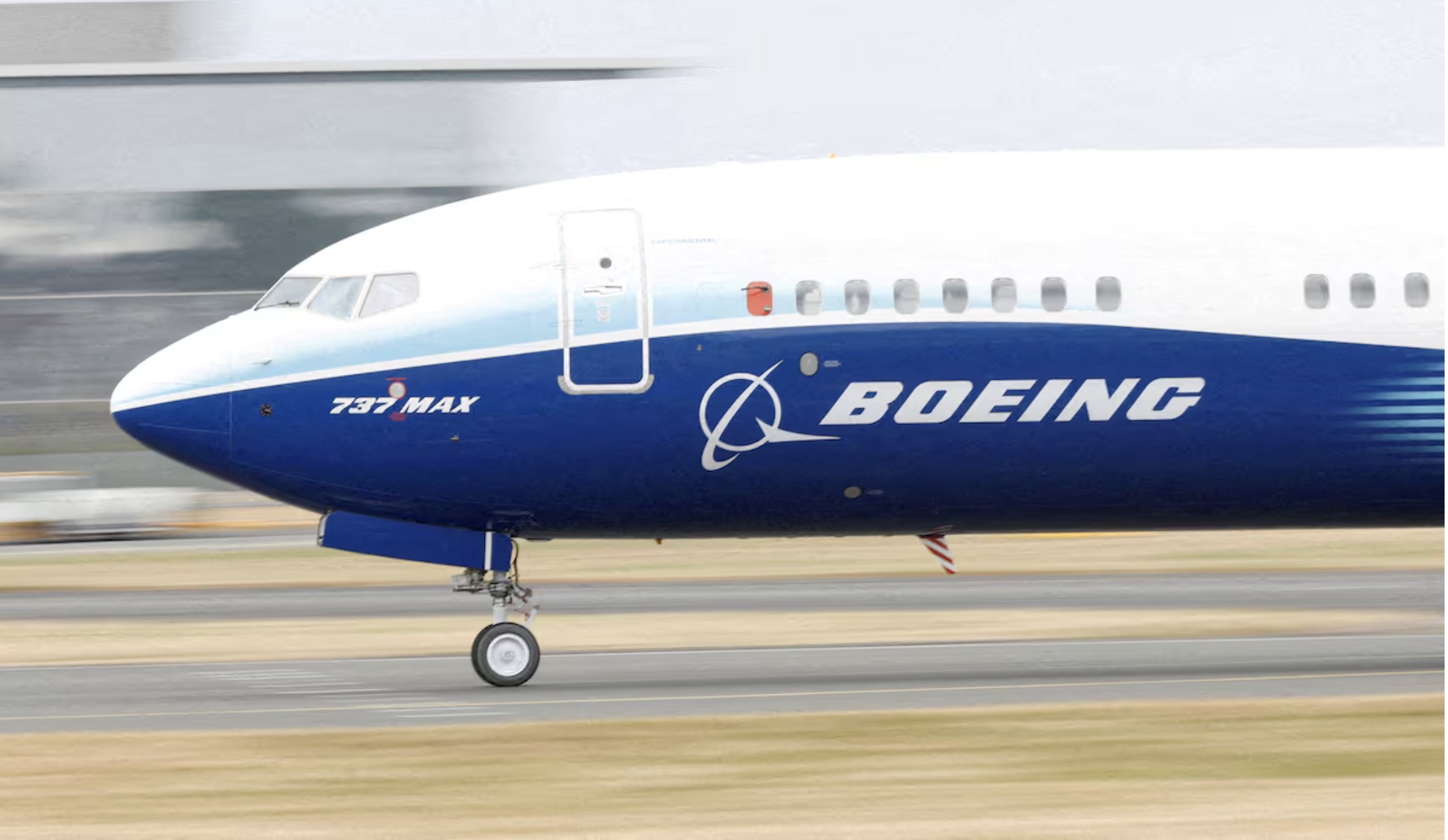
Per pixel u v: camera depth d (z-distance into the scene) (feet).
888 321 272.31
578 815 187.73
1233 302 277.23
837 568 495.00
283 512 620.49
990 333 273.13
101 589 455.63
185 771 211.61
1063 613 383.04
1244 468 281.13
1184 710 243.81
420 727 238.89
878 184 283.38
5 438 633.61
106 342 647.56
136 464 634.02
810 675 289.33
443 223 280.92
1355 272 280.31
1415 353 279.28
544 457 271.90
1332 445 280.31
